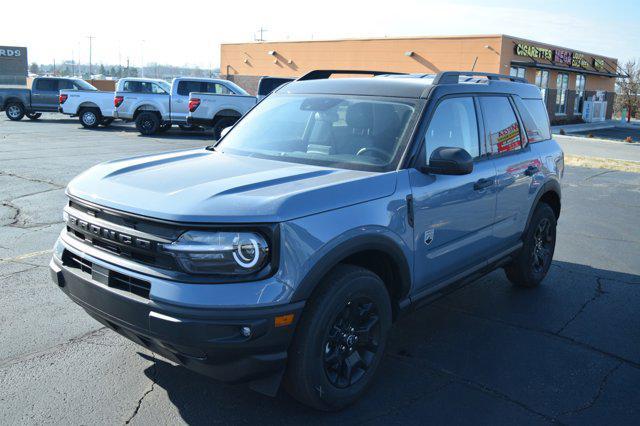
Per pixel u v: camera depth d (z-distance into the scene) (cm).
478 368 417
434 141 411
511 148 515
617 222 923
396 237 365
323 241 316
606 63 4331
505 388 389
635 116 5353
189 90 2133
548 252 602
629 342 471
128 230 311
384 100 429
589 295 580
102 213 327
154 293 295
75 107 2320
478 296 571
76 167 1255
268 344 299
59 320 470
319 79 502
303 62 4125
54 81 2673
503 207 493
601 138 2845
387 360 425
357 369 359
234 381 311
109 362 403
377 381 392
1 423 327
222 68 4659
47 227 757
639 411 368
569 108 3984
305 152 413
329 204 326
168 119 2127
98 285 323
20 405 346
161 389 370
